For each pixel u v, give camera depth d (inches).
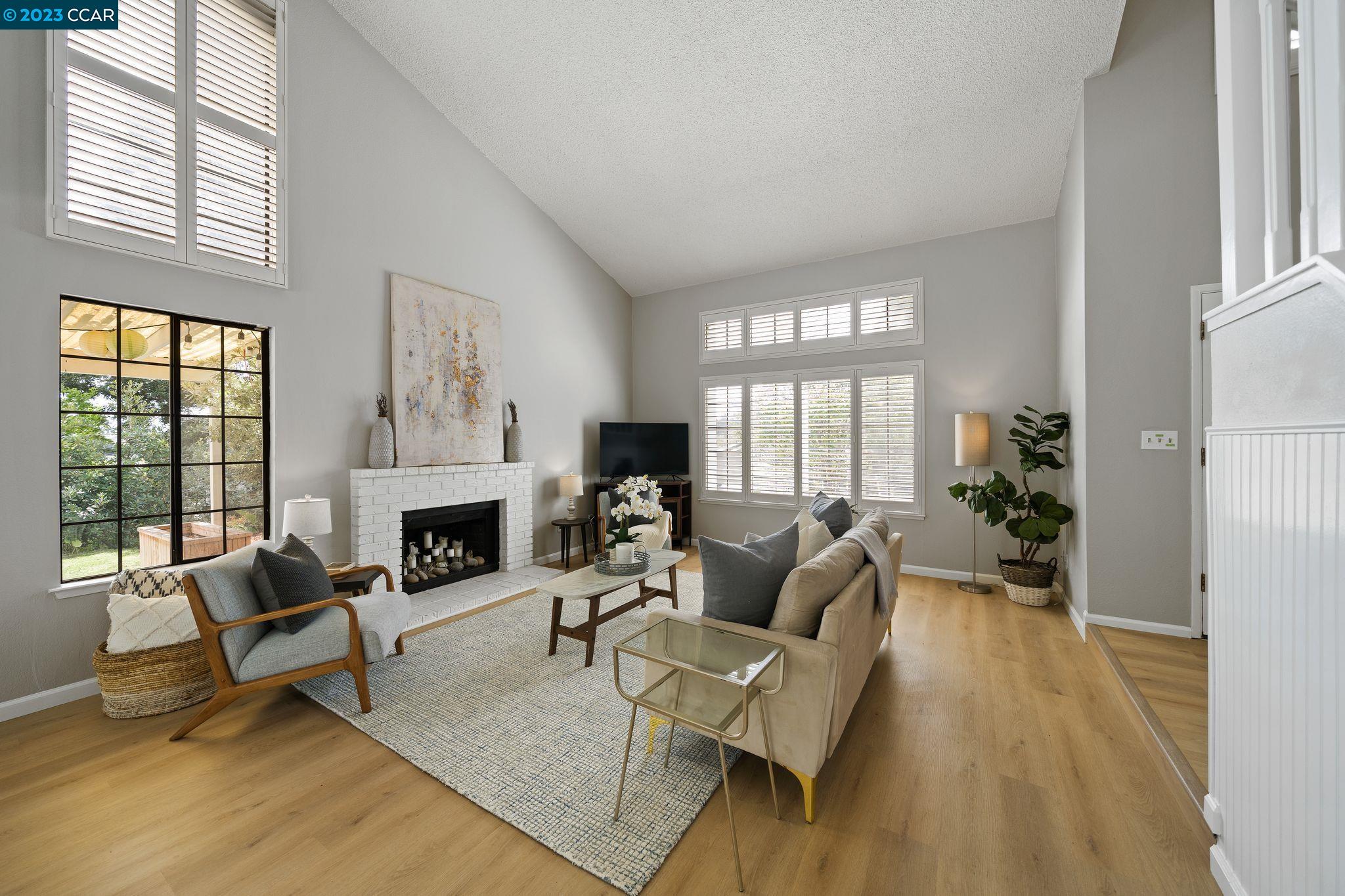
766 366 230.2
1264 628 49.9
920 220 184.7
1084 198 130.1
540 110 167.6
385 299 157.1
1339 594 39.3
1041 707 96.6
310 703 100.1
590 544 235.0
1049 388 173.2
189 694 98.5
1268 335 50.1
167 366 116.8
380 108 156.1
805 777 67.8
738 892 57.1
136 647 95.4
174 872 60.3
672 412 257.6
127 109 107.4
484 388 186.4
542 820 67.9
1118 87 126.5
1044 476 173.8
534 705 98.7
